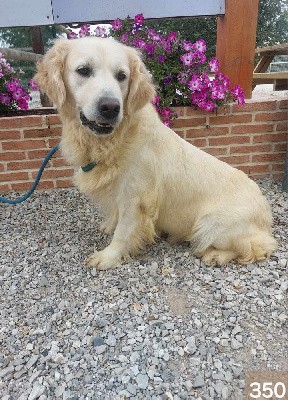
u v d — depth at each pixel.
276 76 1.94
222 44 1.17
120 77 0.65
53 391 0.49
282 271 0.75
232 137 1.14
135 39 1.10
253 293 0.68
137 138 0.69
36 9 1.16
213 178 0.77
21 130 1.06
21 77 1.54
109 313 0.63
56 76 0.64
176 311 0.64
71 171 1.14
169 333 0.59
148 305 0.65
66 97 0.67
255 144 1.16
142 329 0.59
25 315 0.64
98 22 1.19
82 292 0.69
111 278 0.73
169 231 0.84
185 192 0.76
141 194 0.73
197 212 0.78
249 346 0.56
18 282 0.73
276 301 0.65
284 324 0.60
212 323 0.61
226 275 0.74
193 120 1.10
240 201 0.76
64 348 0.56
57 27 1.96
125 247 0.78
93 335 0.58
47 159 0.87
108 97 0.58
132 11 1.17
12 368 0.52
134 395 0.48
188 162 0.76
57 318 0.62
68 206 1.07
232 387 0.49
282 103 1.12
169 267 0.77
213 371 0.51
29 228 0.95
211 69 1.07
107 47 0.63
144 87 0.68
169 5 1.15
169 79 1.09
